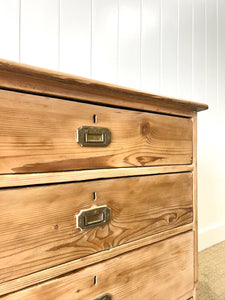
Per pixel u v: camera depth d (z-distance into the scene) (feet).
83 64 3.09
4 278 1.23
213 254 4.22
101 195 1.60
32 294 1.32
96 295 1.59
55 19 2.85
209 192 4.64
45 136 1.36
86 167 1.53
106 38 3.29
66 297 1.45
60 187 1.42
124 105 1.72
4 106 1.23
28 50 2.67
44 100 1.36
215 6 4.80
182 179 2.16
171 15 4.05
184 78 4.26
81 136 1.49
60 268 1.42
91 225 1.54
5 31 2.53
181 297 2.12
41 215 1.35
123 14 3.46
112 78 3.36
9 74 1.23
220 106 4.90
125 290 1.74
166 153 2.01
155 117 1.93
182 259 2.15
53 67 2.85
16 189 1.27
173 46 4.09
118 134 1.69
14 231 1.26
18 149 1.27
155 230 1.93
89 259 1.55
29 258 1.31
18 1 2.60
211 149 4.69
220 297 3.00
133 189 1.79
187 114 2.19
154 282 1.92
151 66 3.80
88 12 3.12
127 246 1.75
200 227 4.47
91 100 1.55
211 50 4.74
